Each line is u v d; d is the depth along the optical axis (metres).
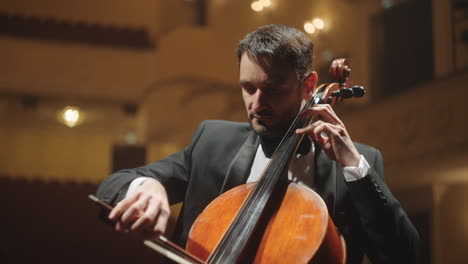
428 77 8.00
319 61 9.53
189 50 10.93
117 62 11.18
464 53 7.58
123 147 10.49
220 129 1.56
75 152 11.09
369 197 1.29
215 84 10.77
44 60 10.99
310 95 1.45
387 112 7.97
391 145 7.90
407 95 7.62
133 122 12.00
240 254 1.17
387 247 1.29
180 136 10.91
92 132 11.80
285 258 1.16
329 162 1.43
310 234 1.18
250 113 1.38
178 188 1.52
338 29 9.52
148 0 11.47
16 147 10.95
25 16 10.90
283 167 1.34
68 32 11.19
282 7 10.30
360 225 1.37
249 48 1.34
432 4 8.01
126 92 11.27
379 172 1.46
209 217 1.31
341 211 1.37
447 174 8.07
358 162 1.31
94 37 11.27
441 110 7.10
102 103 11.76
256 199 1.28
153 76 11.16
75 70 11.06
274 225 1.23
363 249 1.38
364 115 8.35
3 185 10.53
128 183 1.31
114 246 10.05
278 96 1.35
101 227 10.28
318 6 9.79
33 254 10.09
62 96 11.30
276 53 1.32
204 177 1.47
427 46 8.05
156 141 10.95
